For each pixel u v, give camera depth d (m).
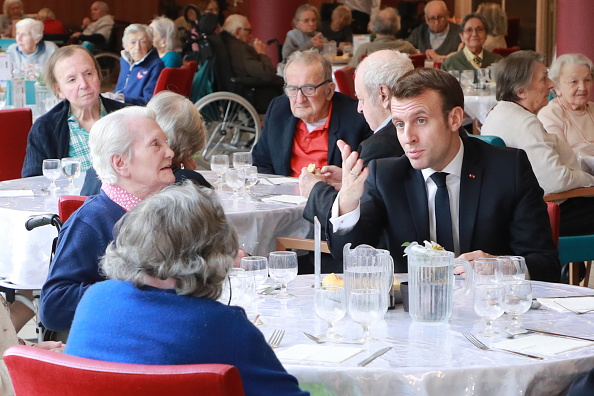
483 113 7.90
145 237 1.79
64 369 1.64
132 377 1.59
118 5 18.92
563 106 5.96
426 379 2.01
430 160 3.12
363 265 2.44
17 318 4.07
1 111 5.38
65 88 4.81
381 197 3.27
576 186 4.95
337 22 13.14
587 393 2.02
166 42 9.80
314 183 3.53
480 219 3.22
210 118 9.64
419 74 3.08
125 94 8.84
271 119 5.34
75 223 2.82
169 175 2.99
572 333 2.35
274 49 13.91
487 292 2.32
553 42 15.25
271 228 4.07
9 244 3.91
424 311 2.45
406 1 14.13
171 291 1.83
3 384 2.23
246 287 2.47
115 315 1.78
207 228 1.80
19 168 5.51
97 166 2.95
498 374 2.04
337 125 5.14
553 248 3.26
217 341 1.75
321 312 2.30
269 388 1.77
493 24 11.92
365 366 2.07
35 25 9.89
